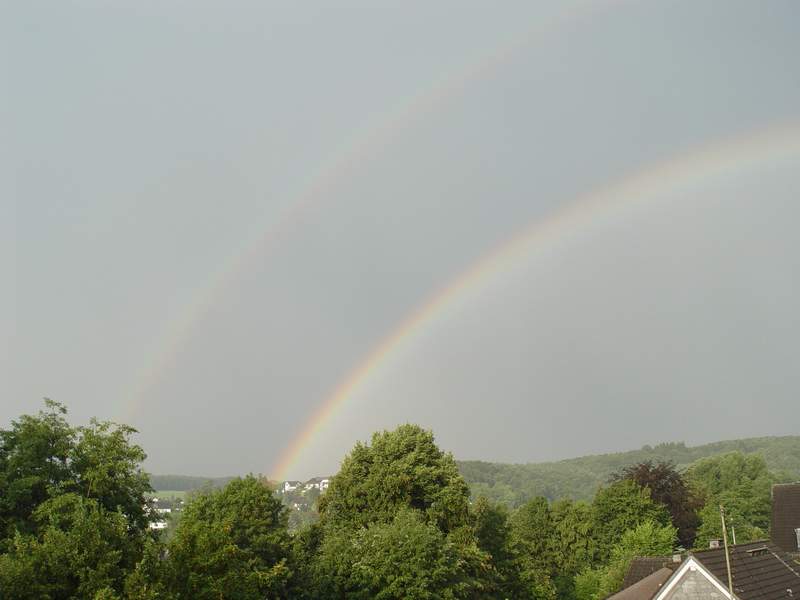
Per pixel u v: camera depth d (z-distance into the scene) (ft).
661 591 138.00
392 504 190.19
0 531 106.63
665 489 310.65
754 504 366.02
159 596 85.92
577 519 308.19
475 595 185.16
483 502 235.20
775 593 143.43
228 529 104.73
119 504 118.83
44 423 118.83
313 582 165.99
